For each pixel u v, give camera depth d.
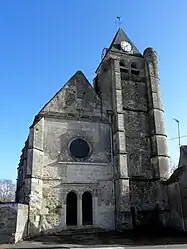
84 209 24.58
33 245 17.41
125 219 23.95
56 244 17.62
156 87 31.30
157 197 26.45
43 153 24.67
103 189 25.48
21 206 20.33
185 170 23.80
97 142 27.09
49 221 22.78
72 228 23.34
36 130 24.50
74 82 29.00
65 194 24.08
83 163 25.67
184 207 23.19
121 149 26.28
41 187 23.42
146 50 33.69
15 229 19.02
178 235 21.38
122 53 33.25
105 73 31.80
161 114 30.03
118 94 28.95
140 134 29.41
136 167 27.75
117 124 27.38
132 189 26.52
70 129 26.61
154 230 24.22
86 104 28.38
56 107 27.12
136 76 32.31
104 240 19.22
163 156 27.80
